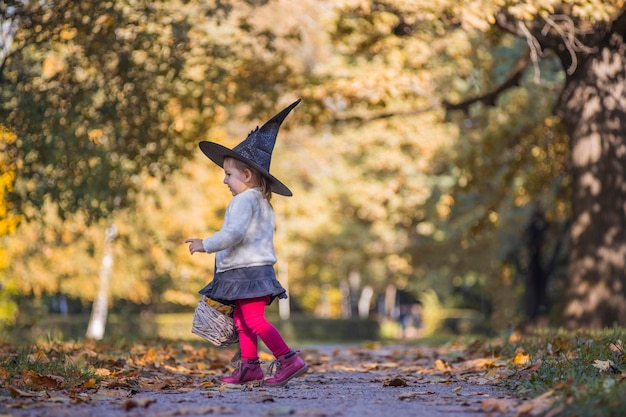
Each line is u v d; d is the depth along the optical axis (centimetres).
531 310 2867
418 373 777
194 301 3462
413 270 3372
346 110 1811
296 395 541
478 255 2936
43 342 984
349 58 2006
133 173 1459
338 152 2817
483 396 536
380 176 2736
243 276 582
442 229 2908
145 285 2970
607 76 1355
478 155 2005
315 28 1716
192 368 812
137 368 729
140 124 1436
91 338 1055
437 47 1748
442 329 4959
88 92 1338
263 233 593
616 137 1359
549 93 1919
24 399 494
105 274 2772
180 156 1529
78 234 2350
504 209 2683
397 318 5822
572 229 1388
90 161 1391
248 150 608
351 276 5112
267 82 1564
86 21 1336
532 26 1355
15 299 2536
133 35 1352
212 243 568
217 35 1570
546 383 540
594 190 1357
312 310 5666
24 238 2367
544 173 1964
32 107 1230
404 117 1869
